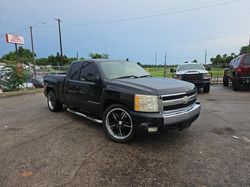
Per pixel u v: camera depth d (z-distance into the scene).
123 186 2.97
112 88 4.54
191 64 13.19
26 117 6.80
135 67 5.94
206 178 3.13
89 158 3.80
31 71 19.95
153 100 3.92
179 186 2.96
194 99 4.74
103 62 5.37
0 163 3.64
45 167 3.49
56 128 5.55
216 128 5.34
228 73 14.03
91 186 2.97
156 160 3.70
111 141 4.59
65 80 6.30
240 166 3.45
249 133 4.96
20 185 3.00
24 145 4.41
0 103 9.69
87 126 5.69
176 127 4.13
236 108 7.55
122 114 4.46
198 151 4.03
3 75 16.36
